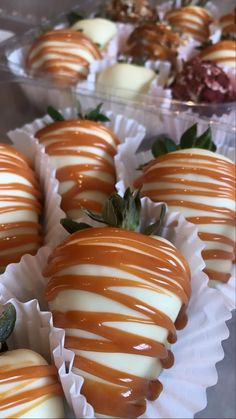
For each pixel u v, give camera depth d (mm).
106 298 117
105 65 259
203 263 140
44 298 137
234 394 126
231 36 273
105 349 115
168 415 118
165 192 152
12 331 125
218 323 132
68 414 120
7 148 159
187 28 294
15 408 108
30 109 214
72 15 287
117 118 207
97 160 172
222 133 197
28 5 262
